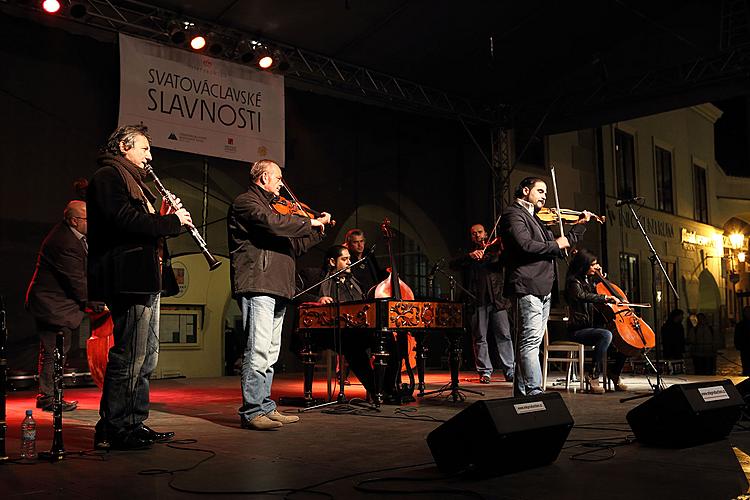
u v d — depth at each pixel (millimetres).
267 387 4492
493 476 2844
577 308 6969
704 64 9766
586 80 11227
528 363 4875
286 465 3117
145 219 3475
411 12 8969
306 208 4789
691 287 18594
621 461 3143
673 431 3436
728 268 21141
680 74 9984
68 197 8320
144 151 3777
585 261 7012
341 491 2600
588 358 8164
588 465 3057
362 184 11047
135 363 3588
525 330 4898
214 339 11445
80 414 5258
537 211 5277
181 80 8836
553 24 9977
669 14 10328
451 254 12109
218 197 9484
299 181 10297
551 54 10719
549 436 2955
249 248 4391
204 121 9031
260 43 9117
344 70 10203
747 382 4395
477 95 11477
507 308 8375
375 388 5297
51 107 8234
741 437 3766
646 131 16953
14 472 2980
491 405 2820
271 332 4441
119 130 3752
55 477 2871
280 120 9719
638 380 8719
